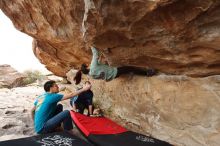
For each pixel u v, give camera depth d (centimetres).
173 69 371
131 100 484
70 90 843
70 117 434
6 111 582
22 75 1398
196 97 358
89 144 346
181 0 233
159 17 262
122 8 262
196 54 303
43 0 480
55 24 542
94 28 308
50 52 767
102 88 588
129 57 380
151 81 431
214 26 248
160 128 420
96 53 438
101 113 575
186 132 375
